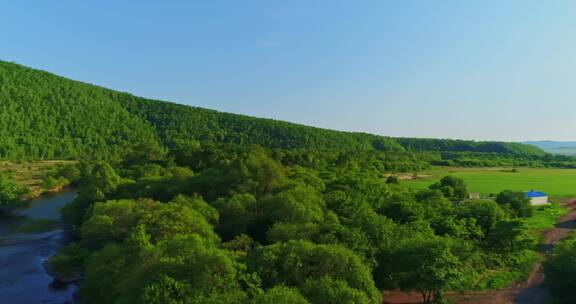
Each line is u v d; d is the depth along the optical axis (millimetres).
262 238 76938
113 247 61406
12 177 191500
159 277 40906
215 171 122250
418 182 194125
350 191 99562
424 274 52438
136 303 40094
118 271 52531
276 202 78875
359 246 57656
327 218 72500
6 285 73312
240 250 61625
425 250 54156
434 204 98375
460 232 76562
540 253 81750
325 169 169750
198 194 100438
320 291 40531
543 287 64312
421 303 58094
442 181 150875
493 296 61156
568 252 58500
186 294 39531
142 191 108000
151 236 62188
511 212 106438
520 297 60875
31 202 158000
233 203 84688
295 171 130250
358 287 45125
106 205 81000
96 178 126375
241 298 38781
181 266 43094
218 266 42906
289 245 50406
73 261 75875
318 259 47156
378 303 46312
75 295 68125
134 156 193125
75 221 107812
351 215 76375
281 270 47125
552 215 117812
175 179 118125
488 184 189750
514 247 77562
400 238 63344
